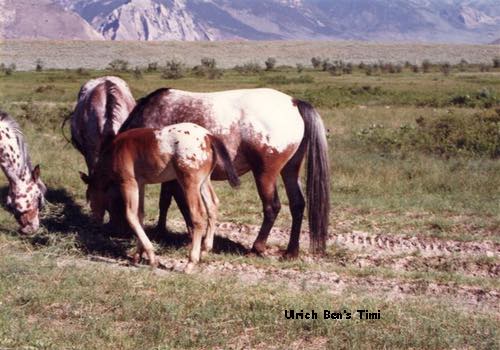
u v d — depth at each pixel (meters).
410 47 116.12
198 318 6.33
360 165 14.15
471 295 7.54
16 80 47.25
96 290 6.98
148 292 7.04
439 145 16.22
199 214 8.00
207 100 8.93
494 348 5.90
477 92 33.72
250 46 108.50
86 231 9.68
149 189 12.18
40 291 6.81
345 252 9.22
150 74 60.53
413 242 9.67
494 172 13.70
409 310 6.73
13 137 9.05
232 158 8.84
